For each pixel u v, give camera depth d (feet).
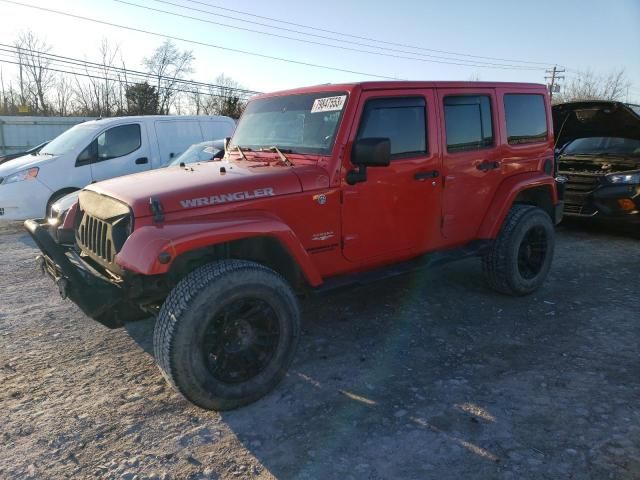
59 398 11.13
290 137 13.48
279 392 11.37
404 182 13.42
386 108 12.95
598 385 11.39
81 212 13.16
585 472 8.59
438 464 8.91
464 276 19.24
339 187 12.24
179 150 32.91
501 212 15.84
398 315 15.62
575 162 27.89
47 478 8.65
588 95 147.02
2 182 27.32
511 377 11.83
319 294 12.08
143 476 8.71
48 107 134.92
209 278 9.98
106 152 30.01
